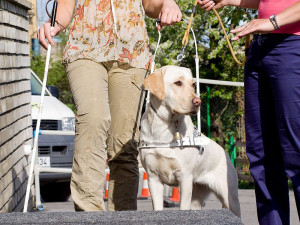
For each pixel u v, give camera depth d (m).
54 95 15.28
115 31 6.70
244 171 19.27
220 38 26.59
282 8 5.95
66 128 13.18
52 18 6.62
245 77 6.43
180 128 6.99
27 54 11.35
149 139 6.97
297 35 5.89
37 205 11.73
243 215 10.69
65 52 6.75
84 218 4.94
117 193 7.20
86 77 6.54
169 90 6.80
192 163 7.09
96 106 6.44
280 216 6.29
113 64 6.80
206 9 7.17
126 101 6.91
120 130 7.00
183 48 7.14
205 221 4.73
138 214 5.07
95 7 6.77
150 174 7.15
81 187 6.47
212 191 7.85
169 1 7.22
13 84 9.68
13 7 9.86
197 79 7.54
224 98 23.44
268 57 6.04
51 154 12.66
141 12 6.99
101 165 6.55
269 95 6.27
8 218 4.98
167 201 12.48
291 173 6.01
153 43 25.80
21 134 10.47
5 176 8.77
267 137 6.33
